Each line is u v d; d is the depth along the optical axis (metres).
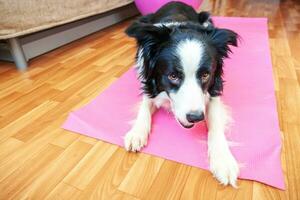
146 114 1.35
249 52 2.14
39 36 2.38
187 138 1.25
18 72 2.10
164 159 1.14
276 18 3.40
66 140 1.29
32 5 2.02
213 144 1.11
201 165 1.09
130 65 2.14
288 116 1.38
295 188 0.97
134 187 1.01
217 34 1.29
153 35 1.24
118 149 1.21
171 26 1.37
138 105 1.53
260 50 2.17
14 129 1.39
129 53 2.42
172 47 1.18
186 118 1.09
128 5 3.68
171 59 1.16
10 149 1.24
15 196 0.99
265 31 2.68
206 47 1.19
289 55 2.13
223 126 1.23
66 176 1.07
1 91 1.80
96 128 1.35
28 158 1.18
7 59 2.28
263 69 1.85
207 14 2.29
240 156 1.11
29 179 1.06
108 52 2.47
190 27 1.35
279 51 2.22
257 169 1.04
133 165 1.12
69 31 2.73
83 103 1.62
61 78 1.97
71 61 2.29
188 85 1.14
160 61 1.23
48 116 1.50
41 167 1.12
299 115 1.38
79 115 1.46
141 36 1.24
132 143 1.17
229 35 1.29
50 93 1.75
